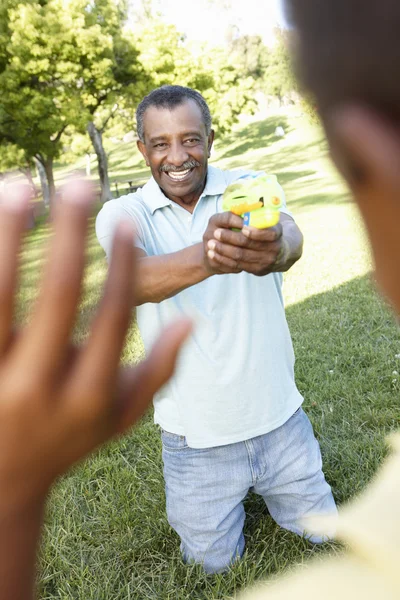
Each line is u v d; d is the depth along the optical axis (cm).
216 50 3316
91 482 353
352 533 38
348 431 371
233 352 250
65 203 31
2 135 2234
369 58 26
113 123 3053
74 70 2048
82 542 307
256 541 293
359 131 27
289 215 210
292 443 268
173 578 274
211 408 253
